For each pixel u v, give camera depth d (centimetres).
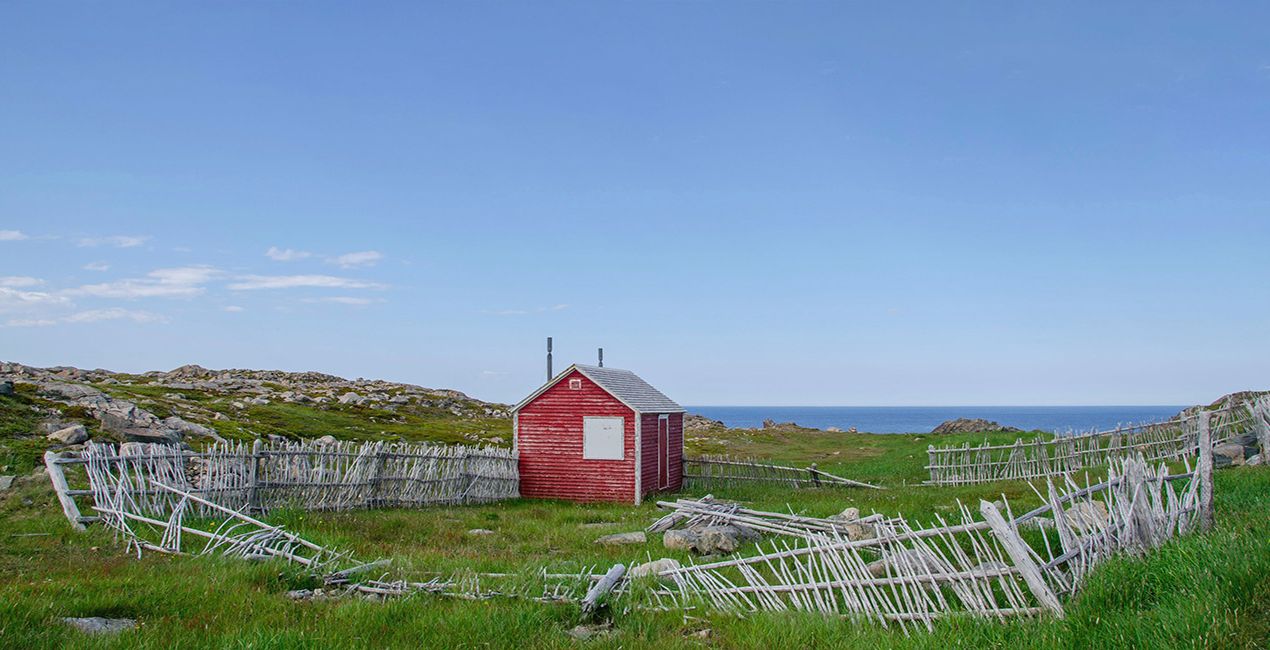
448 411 6312
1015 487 2328
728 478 3300
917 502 2111
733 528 1680
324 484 2056
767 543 1599
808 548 1047
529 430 3027
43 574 1158
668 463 3219
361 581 1166
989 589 891
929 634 827
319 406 5159
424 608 982
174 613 935
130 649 772
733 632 897
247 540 1398
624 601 1023
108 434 2366
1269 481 1520
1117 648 715
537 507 2589
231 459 1847
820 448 5359
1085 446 2981
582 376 2977
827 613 936
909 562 955
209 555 1307
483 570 1298
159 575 1145
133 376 6031
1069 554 922
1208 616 711
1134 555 957
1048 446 3058
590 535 1809
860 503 2166
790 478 3150
